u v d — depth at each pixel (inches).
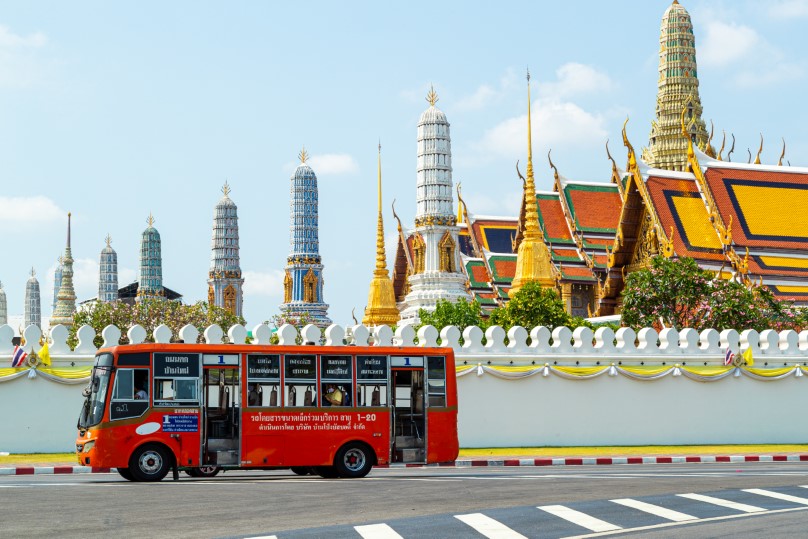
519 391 1948.8
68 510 972.6
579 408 1974.7
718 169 3905.0
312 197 6791.3
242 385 1378.0
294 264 6732.3
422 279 4301.2
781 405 2078.0
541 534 804.6
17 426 1738.4
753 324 2891.2
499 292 4579.2
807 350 2112.5
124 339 3078.2
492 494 1085.8
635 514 911.7
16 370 1742.1
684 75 6318.9
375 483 1251.2
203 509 977.5
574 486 1167.0
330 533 817.5
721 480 1238.9
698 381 2034.9
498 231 4965.6
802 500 1009.5
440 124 4350.4
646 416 2005.4
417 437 1441.9
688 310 2925.7
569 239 4559.5
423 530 829.2
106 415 1323.8
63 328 1782.7
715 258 3737.7
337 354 1417.3
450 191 4365.2
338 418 1406.3
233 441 1368.1
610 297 4106.8
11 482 1309.1
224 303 7180.1
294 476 1461.6
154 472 1337.4
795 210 3875.5
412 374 1446.9
